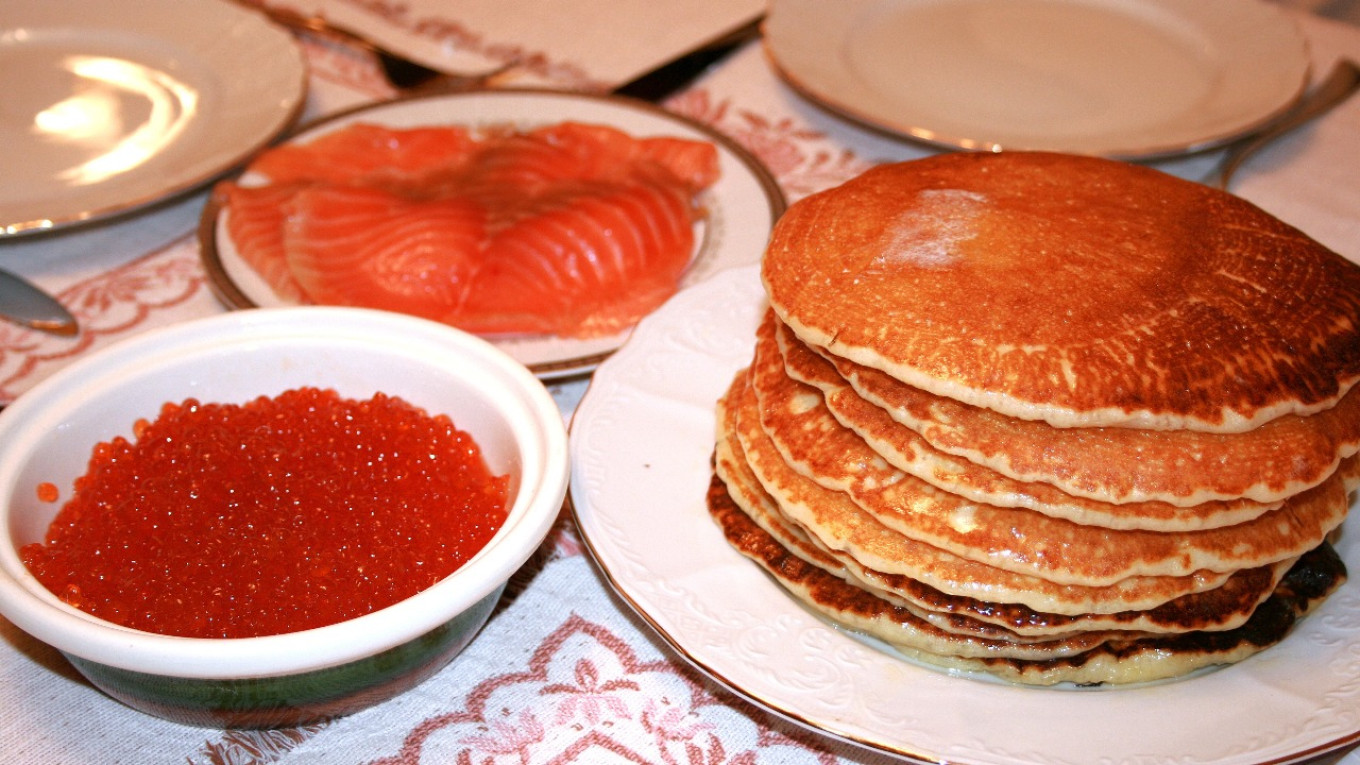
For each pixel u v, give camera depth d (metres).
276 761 0.36
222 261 0.50
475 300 0.48
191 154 0.55
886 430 0.36
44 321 0.49
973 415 0.35
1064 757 0.34
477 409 0.41
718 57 0.64
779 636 0.37
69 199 0.53
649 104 0.59
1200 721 0.35
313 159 0.56
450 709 0.37
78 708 0.37
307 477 0.38
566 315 0.48
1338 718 0.34
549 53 0.65
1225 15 0.60
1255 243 0.38
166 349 0.41
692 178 0.54
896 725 0.34
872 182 0.41
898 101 0.57
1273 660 0.36
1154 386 0.34
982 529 0.35
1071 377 0.34
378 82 0.64
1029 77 0.59
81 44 0.62
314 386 0.42
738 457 0.41
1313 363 0.35
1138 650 0.36
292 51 0.60
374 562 0.36
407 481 0.39
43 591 0.34
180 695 0.34
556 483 0.36
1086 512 0.35
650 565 0.38
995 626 0.36
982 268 0.37
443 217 0.51
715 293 0.47
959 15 0.63
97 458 0.40
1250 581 0.37
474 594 0.33
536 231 0.50
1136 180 0.41
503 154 0.56
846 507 0.37
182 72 0.60
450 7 0.69
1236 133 0.53
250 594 0.36
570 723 0.36
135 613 0.35
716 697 0.37
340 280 0.49
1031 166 0.42
